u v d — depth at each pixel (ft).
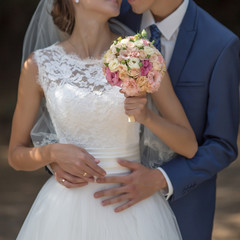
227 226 21.29
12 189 26.48
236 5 51.72
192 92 11.48
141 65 9.02
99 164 10.55
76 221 10.35
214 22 11.83
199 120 11.63
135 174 10.44
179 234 11.14
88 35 10.91
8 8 53.93
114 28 11.87
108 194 10.30
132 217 10.45
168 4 11.44
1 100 45.75
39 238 10.54
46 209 10.66
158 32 11.75
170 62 11.60
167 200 11.41
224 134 11.39
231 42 11.51
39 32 11.85
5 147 34.17
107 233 10.27
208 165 11.15
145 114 9.84
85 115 10.47
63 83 10.62
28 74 10.93
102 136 10.57
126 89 9.16
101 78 10.61
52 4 11.50
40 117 11.41
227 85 11.44
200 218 11.82
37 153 10.56
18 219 22.07
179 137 10.54
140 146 11.61
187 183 10.96
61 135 10.85
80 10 10.87
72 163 10.11
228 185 26.58
